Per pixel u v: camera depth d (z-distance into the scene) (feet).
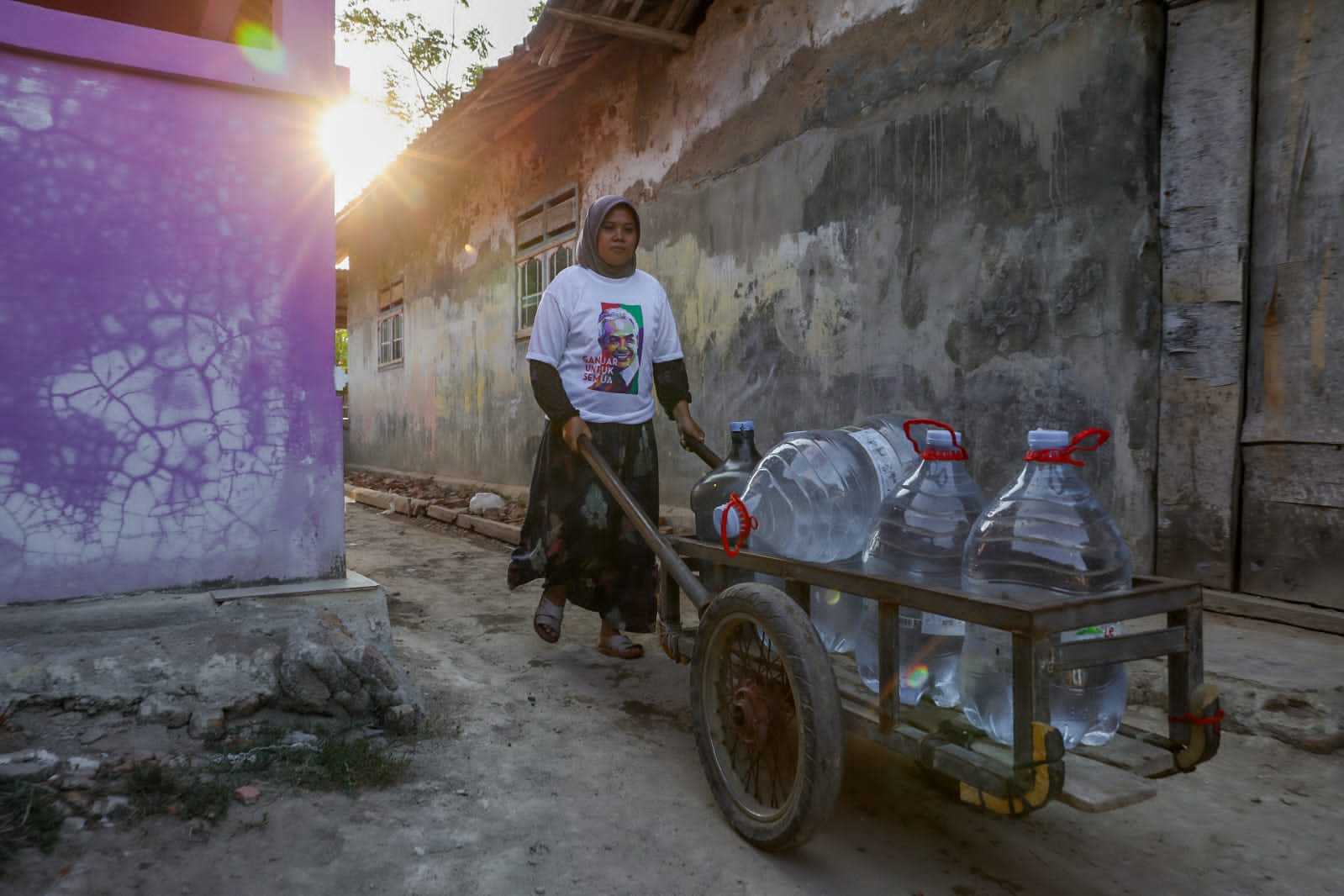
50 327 9.25
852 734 6.24
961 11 14.05
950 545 6.39
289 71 10.27
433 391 36.35
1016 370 13.19
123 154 9.57
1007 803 5.02
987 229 13.60
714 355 19.88
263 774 7.25
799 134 17.26
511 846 6.40
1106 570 5.73
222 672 8.13
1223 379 11.07
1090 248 12.21
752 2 18.44
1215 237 11.13
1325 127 10.31
